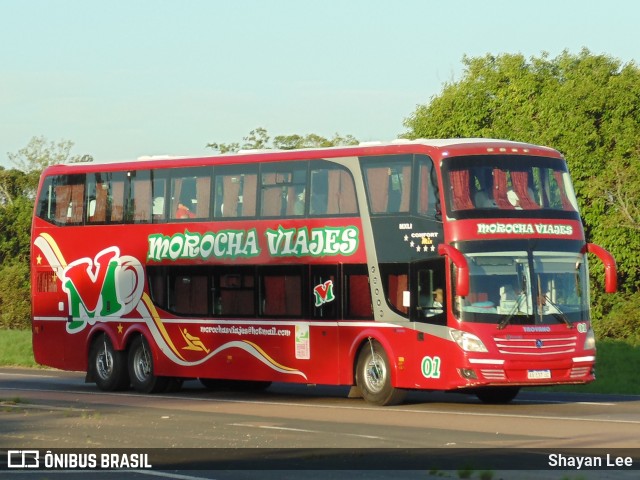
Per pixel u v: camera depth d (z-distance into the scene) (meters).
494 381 22.83
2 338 47.06
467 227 23.22
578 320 23.67
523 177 24.00
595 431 18.92
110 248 30.28
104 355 30.34
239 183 27.42
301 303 25.88
